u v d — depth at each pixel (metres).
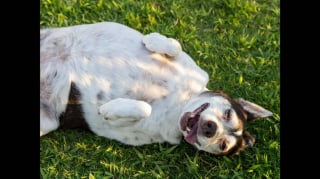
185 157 3.04
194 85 2.93
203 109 2.84
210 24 3.37
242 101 2.98
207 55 3.27
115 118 2.83
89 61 2.86
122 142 2.98
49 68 2.86
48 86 2.86
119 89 2.86
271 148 3.08
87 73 2.85
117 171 2.98
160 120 2.90
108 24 2.93
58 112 2.90
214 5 3.41
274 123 3.15
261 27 3.40
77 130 3.01
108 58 2.87
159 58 2.91
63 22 3.23
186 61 2.95
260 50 3.32
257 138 3.12
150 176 2.99
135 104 2.82
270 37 3.36
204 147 2.88
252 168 3.02
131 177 2.98
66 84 2.85
